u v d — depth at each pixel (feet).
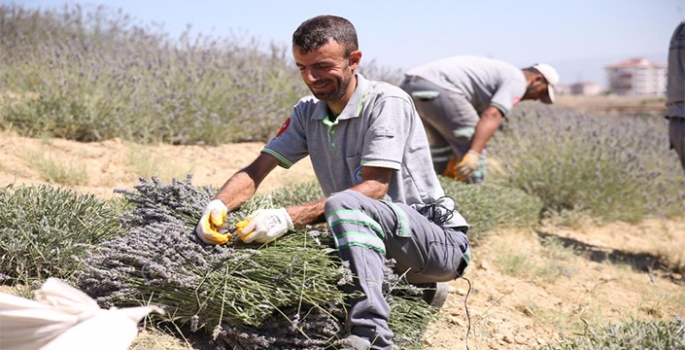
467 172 18.72
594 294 16.53
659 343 11.33
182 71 25.36
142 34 30.50
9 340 7.93
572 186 24.58
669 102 18.92
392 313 10.76
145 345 9.80
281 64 29.68
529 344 13.17
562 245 20.29
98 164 19.70
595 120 36.37
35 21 30.76
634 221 25.53
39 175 17.65
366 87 10.70
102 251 10.46
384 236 10.38
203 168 21.40
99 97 22.15
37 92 22.76
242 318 9.76
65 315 7.90
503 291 15.94
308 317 10.09
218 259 9.89
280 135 11.41
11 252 11.56
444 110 19.26
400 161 10.56
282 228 10.13
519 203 21.57
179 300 9.99
